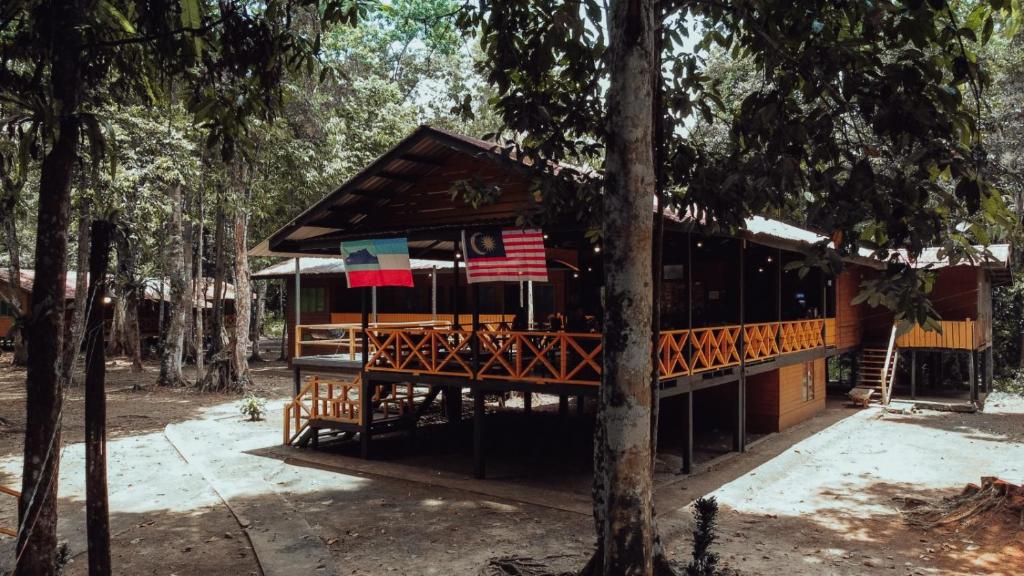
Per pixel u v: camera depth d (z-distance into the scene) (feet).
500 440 48.19
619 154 16.89
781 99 20.04
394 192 42.27
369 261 40.11
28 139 16.21
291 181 75.00
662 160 22.00
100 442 15.90
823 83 19.51
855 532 28.14
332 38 72.59
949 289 67.77
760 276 60.80
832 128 19.88
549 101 23.61
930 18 17.37
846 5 18.01
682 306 56.29
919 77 17.76
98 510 15.80
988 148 63.16
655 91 21.31
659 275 20.98
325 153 75.31
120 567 24.17
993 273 74.18
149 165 56.85
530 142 24.88
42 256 15.46
